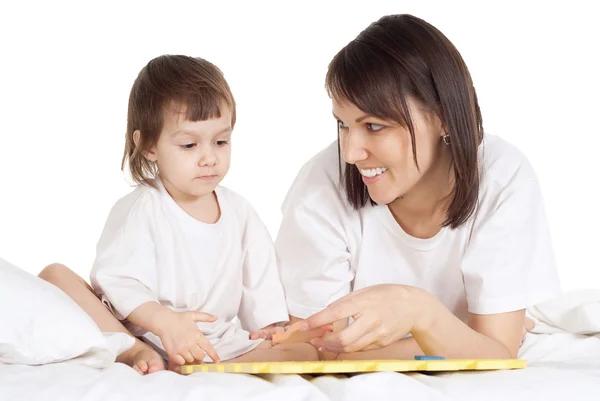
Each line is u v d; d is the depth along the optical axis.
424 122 2.41
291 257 2.86
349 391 1.91
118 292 2.60
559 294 2.62
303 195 2.81
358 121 2.39
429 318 2.29
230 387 1.89
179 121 2.64
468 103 2.45
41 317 2.08
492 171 2.62
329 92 2.43
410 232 2.73
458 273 2.72
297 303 2.84
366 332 2.21
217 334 2.79
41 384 1.92
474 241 2.60
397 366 2.04
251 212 2.92
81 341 2.08
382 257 2.78
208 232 2.78
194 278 2.75
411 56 2.37
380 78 2.33
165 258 2.70
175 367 2.47
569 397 1.96
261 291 2.87
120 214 2.74
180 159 2.67
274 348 2.72
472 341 2.37
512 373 2.10
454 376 2.08
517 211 2.59
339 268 2.79
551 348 2.78
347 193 2.72
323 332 2.37
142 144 2.73
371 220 2.74
